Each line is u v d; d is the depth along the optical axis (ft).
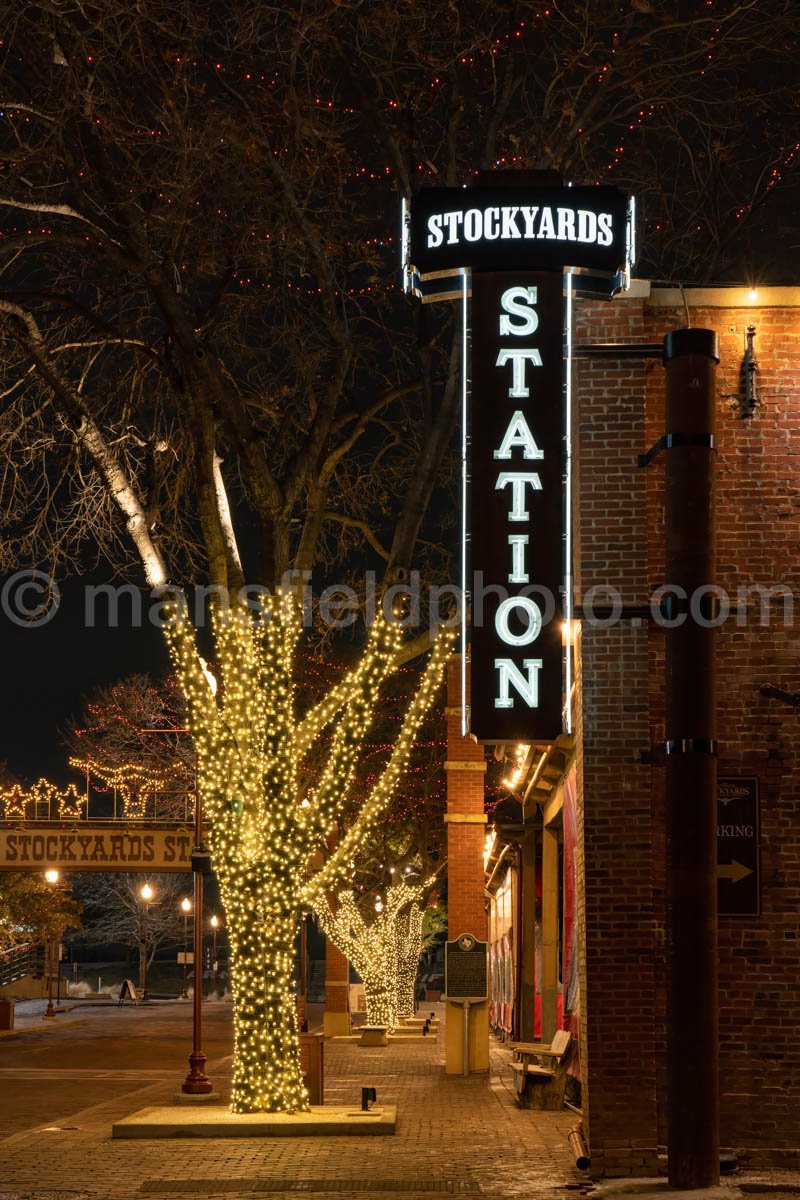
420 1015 212.64
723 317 58.13
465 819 107.04
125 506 75.10
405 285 60.03
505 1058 122.83
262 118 71.46
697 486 51.96
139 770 161.58
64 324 76.54
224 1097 87.35
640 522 57.00
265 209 72.64
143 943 303.48
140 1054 139.44
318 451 76.07
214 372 72.08
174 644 74.64
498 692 56.08
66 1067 123.13
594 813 55.57
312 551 77.05
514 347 57.57
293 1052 71.67
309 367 77.25
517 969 129.59
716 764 54.19
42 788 171.12
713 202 87.66
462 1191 51.21
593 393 57.77
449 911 106.52
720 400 57.77
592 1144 53.83
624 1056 54.19
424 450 76.54
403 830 167.73
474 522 56.90
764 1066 53.98
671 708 51.13
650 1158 53.47
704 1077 49.11
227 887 72.95
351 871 152.05
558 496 56.85
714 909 50.03
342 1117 68.59
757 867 55.16
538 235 57.98
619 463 57.36
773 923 54.90
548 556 56.59
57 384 72.64
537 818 118.32
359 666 75.05
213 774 73.56
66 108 66.69
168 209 70.49
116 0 65.46
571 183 82.58
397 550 75.92
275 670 74.38
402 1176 53.98
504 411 57.21
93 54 67.67
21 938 248.32
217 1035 170.71
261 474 74.69
